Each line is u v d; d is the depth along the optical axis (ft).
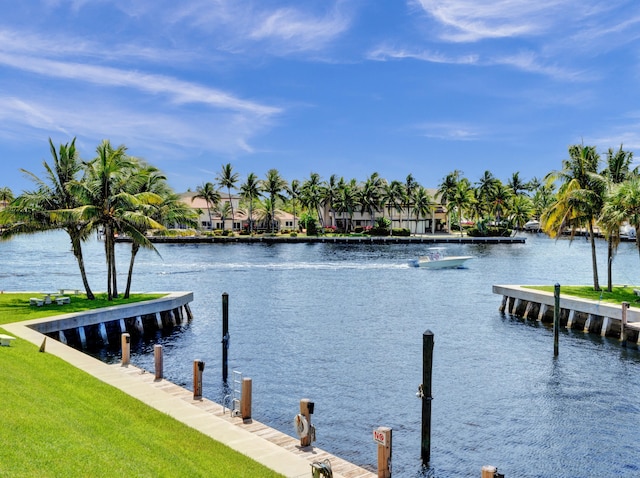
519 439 63.10
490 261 294.05
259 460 46.47
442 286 194.59
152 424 51.52
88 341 103.24
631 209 127.65
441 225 550.36
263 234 466.29
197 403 63.21
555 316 99.50
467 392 79.10
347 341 110.63
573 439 63.21
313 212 524.52
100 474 36.83
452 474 54.85
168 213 139.23
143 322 115.96
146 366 91.71
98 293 132.67
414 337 114.52
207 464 43.47
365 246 399.65
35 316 99.35
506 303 144.36
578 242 469.98
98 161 127.75
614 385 82.17
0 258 302.66
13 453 36.73
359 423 67.62
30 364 64.44
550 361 95.35
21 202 116.26
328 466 43.50
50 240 524.93
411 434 64.44
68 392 56.08
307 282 203.51
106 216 120.98
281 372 88.89
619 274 236.43
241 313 141.69
